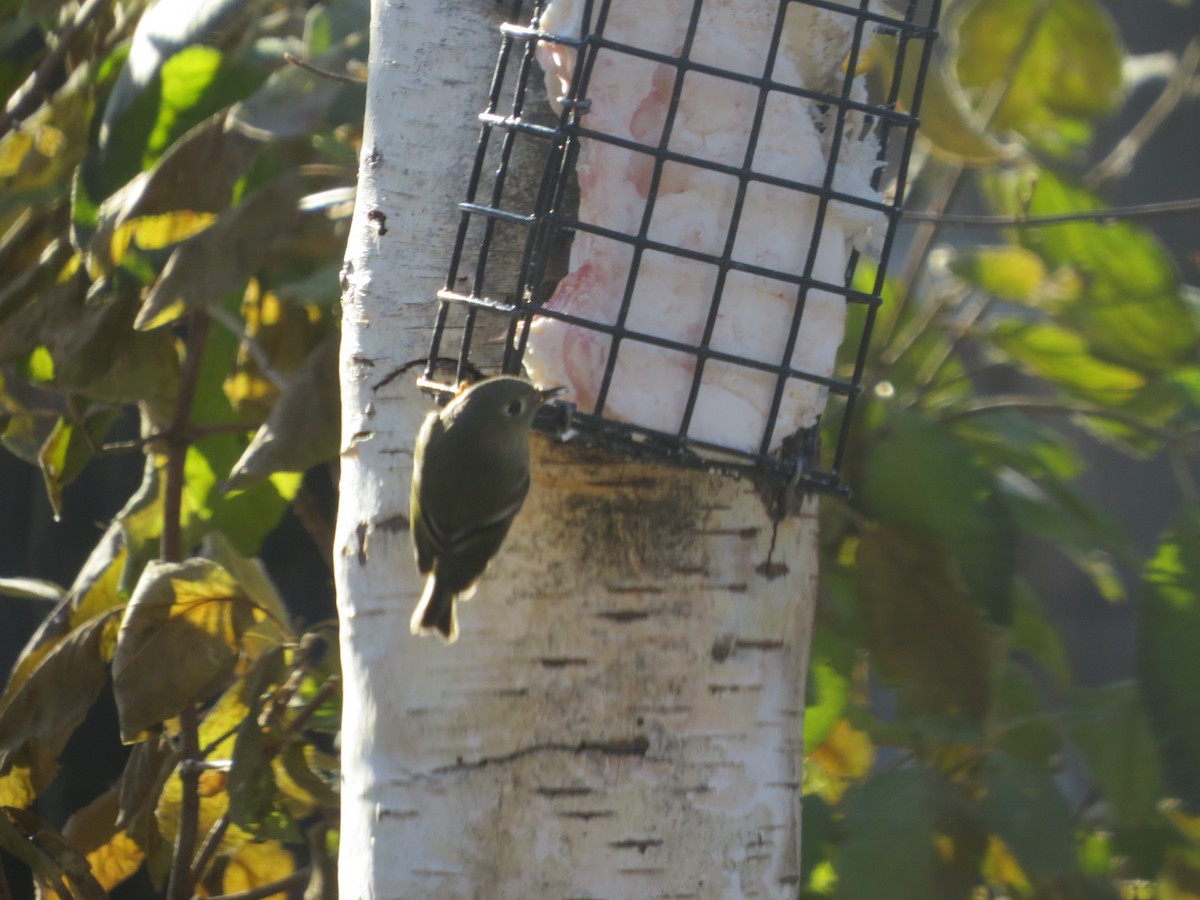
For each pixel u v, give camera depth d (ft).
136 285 25.62
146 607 22.21
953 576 24.04
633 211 17.08
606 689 16.43
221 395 27.25
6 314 27.07
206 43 24.38
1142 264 29.96
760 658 16.93
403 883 16.28
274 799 21.25
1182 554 23.36
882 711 35.06
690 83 17.24
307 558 31.94
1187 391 30.73
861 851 21.11
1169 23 60.18
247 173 25.85
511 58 17.53
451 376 17.25
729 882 16.46
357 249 17.65
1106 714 24.41
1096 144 55.31
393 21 17.71
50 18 30.32
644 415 16.76
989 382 45.78
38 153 27.66
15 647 32.37
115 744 29.91
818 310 17.48
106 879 25.63
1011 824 21.40
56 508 26.25
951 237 53.42
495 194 16.96
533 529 16.46
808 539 17.71
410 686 16.57
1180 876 24.12
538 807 16.26
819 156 17.54
